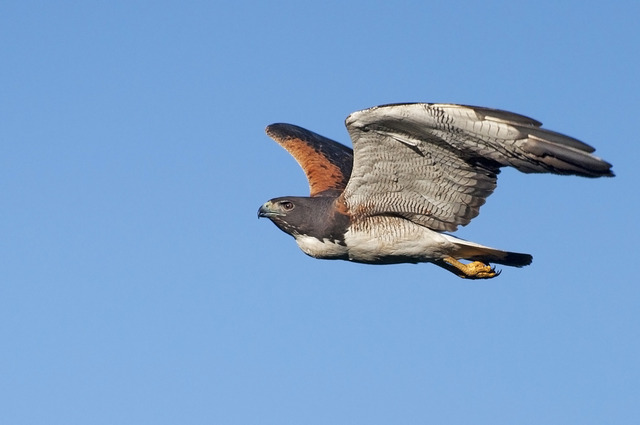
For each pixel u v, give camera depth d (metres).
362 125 14.53
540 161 13.91
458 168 14.99
